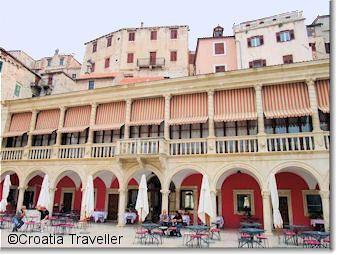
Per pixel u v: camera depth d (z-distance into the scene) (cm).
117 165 2186
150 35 4266
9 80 3030
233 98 2097
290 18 3183
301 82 1950
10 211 2583
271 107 1970
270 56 3034
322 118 1928
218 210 2156
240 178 2183
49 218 1916
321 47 3644
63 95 2573
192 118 2136
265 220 1745
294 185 2044
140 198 1791
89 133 2380
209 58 3316
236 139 1947
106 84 3312
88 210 1891
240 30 3256
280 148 1825
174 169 2027
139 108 2345
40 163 2445
